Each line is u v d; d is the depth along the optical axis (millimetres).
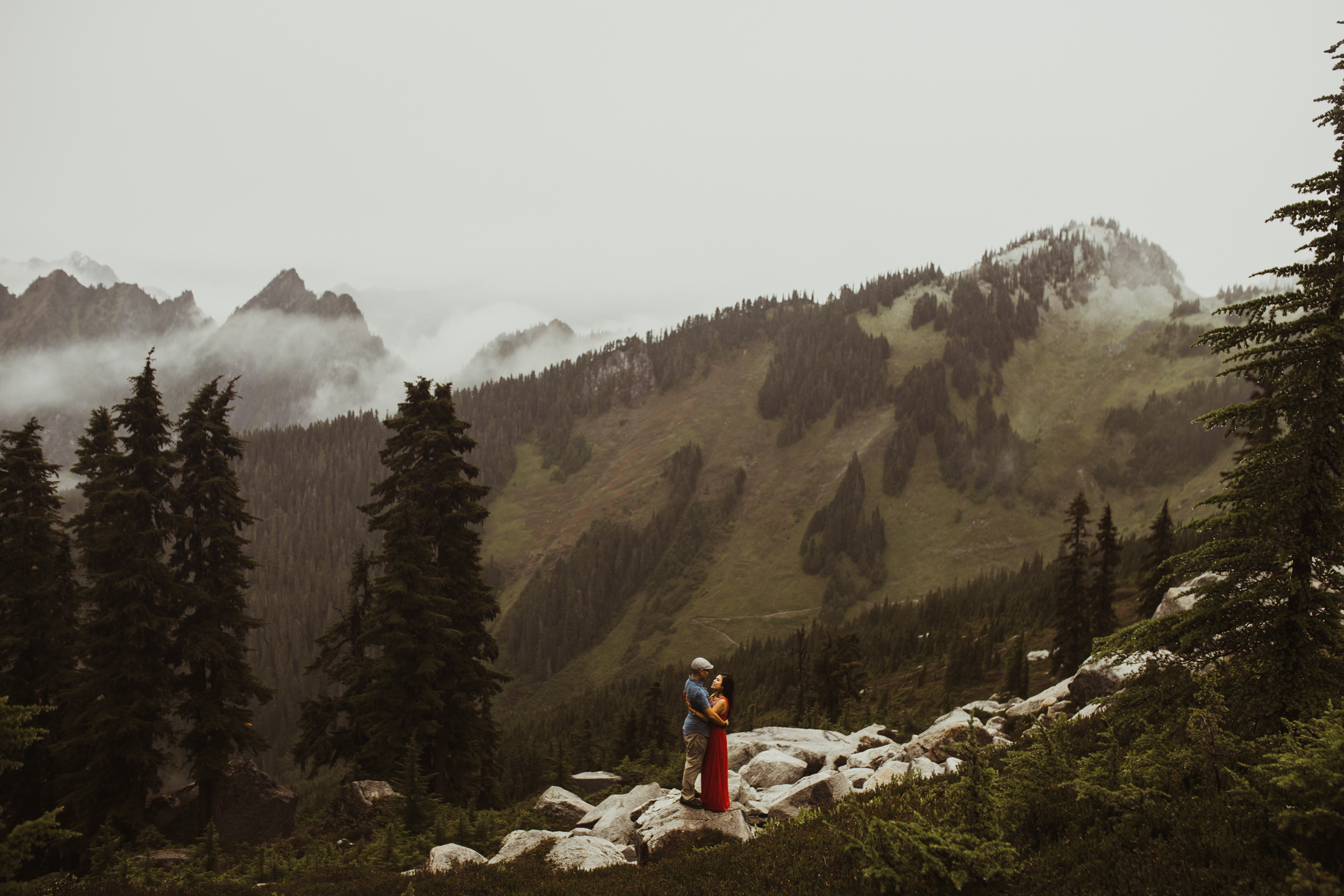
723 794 11680
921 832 7078
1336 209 10109
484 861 12672
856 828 8977
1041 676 60156
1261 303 10508
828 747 23188
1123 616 64500
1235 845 6258
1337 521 9742
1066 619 52438
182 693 25844
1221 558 10594
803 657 70500
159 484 25938
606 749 56812
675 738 53625
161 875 15797
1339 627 9531
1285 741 7391
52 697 25984
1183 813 7160
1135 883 5977
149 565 24188
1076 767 8430
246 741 25688
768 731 25531
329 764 29281
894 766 15719
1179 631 10680
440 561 28562
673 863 9953
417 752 20453
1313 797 5992
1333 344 9883
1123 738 11180
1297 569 10156
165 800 26625
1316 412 9844
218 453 27672
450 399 28906
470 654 28531
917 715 44875
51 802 24422
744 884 8227
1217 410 10984
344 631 30438
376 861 15328
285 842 20141
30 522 26047
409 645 25188
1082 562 51938
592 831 14969
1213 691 9188
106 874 14578
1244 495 10398
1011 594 144750
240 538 27344
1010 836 7715
